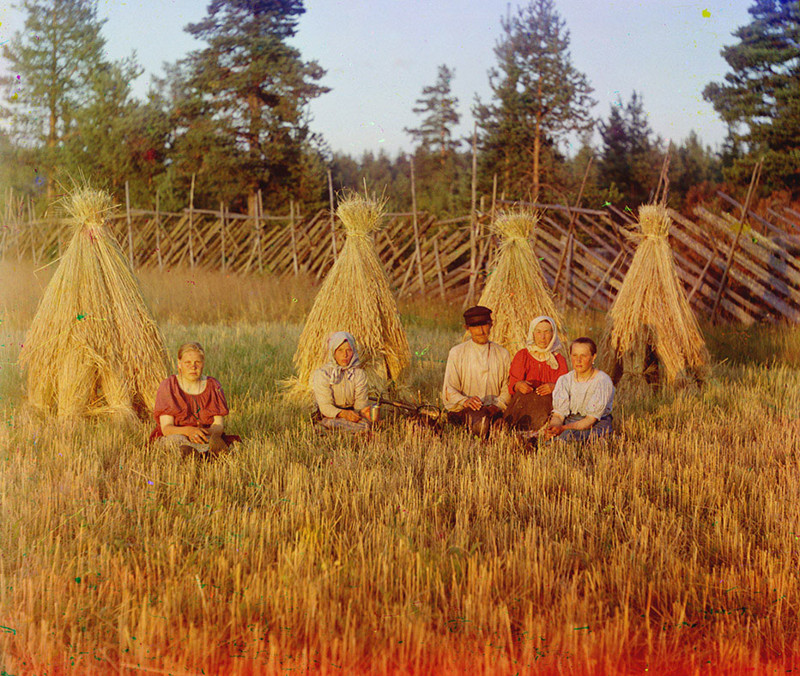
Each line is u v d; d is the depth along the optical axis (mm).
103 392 6301
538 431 5809
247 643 2797
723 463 5113
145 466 4902
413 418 6230
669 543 3752
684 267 14812
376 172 64188
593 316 14117
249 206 32156
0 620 2887
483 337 6414
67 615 2928
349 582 3244
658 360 8148
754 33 27000
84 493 4176
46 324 6266
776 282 13461
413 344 10453
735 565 3582
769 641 2963
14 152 31531
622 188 45312
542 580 3305
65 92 32469
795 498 4363
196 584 3178
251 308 14773
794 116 26547
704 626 3047
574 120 34938
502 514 4188
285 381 7402
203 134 31047
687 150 55094
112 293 6398
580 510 4184
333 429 5844
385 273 7418
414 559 3416
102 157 32312
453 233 17578
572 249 15023
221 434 5453
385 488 4520
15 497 4094
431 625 2936
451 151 53750
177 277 18188
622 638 2836
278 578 3205
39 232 24922
